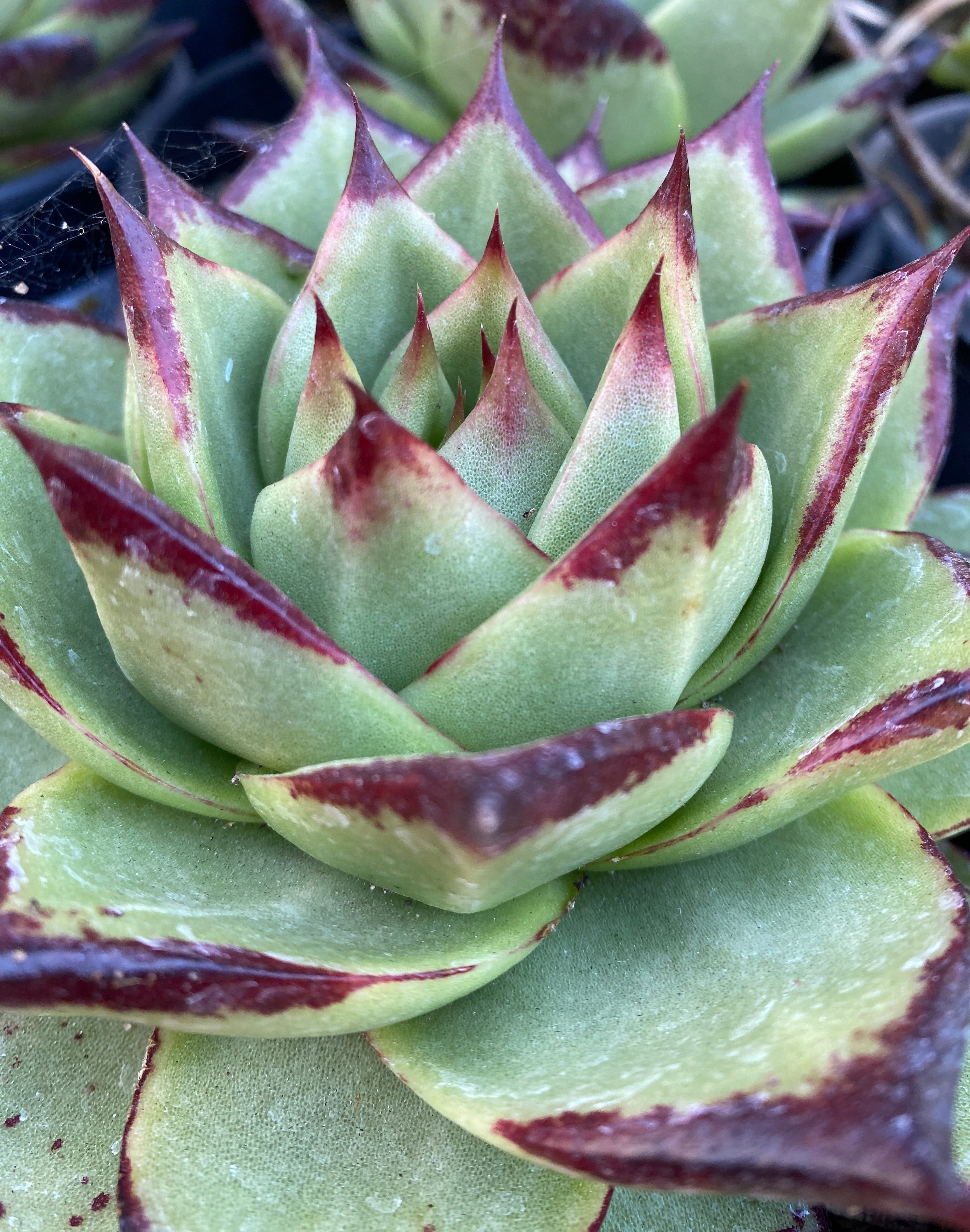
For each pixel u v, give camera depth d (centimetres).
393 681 10
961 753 12
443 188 13
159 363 10
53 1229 10
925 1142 7
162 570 8
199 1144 10
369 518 9
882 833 10
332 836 9
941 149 27
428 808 7
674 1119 7
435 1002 9
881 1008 8
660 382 10
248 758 10
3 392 13
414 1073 9
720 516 8
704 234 14
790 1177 7
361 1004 8
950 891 9
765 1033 8
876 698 10
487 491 11
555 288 12
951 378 14
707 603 9
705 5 19
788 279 14
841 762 9
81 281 23
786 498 11
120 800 11
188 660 9
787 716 11
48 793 10
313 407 11
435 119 21
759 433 12
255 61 29
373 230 12
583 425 10
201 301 11
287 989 8
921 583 11
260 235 13
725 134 14
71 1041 11
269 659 9
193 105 28
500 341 12
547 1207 9
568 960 10
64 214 22
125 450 13
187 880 10
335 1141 10
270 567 10
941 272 10
